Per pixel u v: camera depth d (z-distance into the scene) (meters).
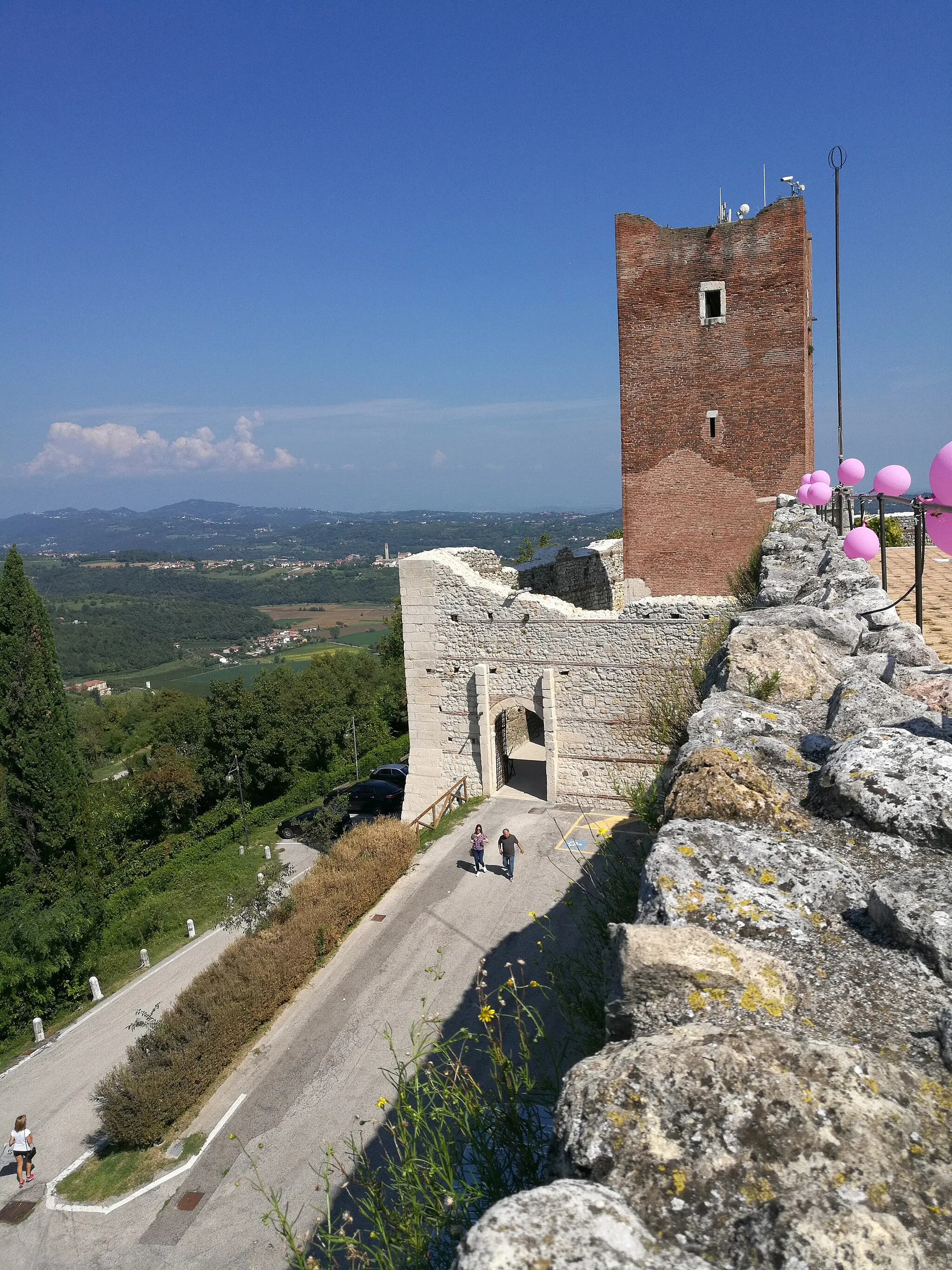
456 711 26.73
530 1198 2.17
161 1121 14.27
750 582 20.58
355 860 21.09
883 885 3.57
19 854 29.20
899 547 24.02
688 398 27.05
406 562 26.66
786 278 25.59
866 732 4.76
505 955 16.91
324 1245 4.74
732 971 3.14
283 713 48.97
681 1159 2.37
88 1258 12.38
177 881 33.72
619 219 26.88
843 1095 2.46
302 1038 15.92
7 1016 22.78
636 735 24.20
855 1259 2.08
